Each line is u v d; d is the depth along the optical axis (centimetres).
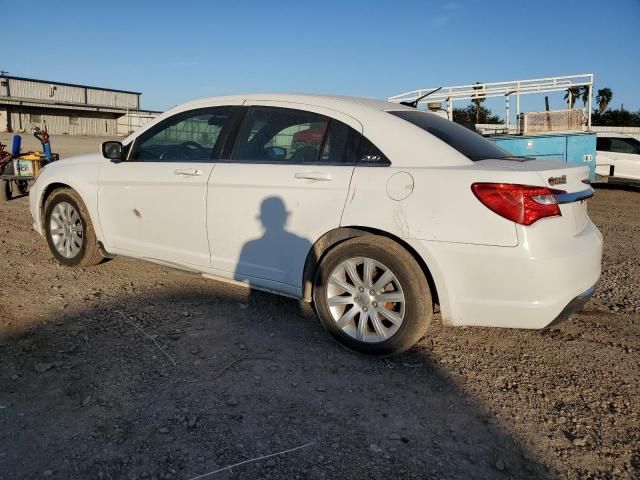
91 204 512
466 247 328
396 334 350
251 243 409
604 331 426
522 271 318
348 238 377
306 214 380
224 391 319
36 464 250
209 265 437
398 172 354
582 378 348
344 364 359
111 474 245
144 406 300
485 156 373
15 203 1023
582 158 1308
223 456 260
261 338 396
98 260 544
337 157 381
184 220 445
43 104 4925
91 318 420
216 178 423
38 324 405
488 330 423
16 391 311
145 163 476
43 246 659
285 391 322
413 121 387
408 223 343
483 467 259
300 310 452
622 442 280
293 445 270
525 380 344
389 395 322
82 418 287
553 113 1433
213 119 448
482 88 1559
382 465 257
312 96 414
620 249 741
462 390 330
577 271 331
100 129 5459
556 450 273
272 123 417
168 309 446
